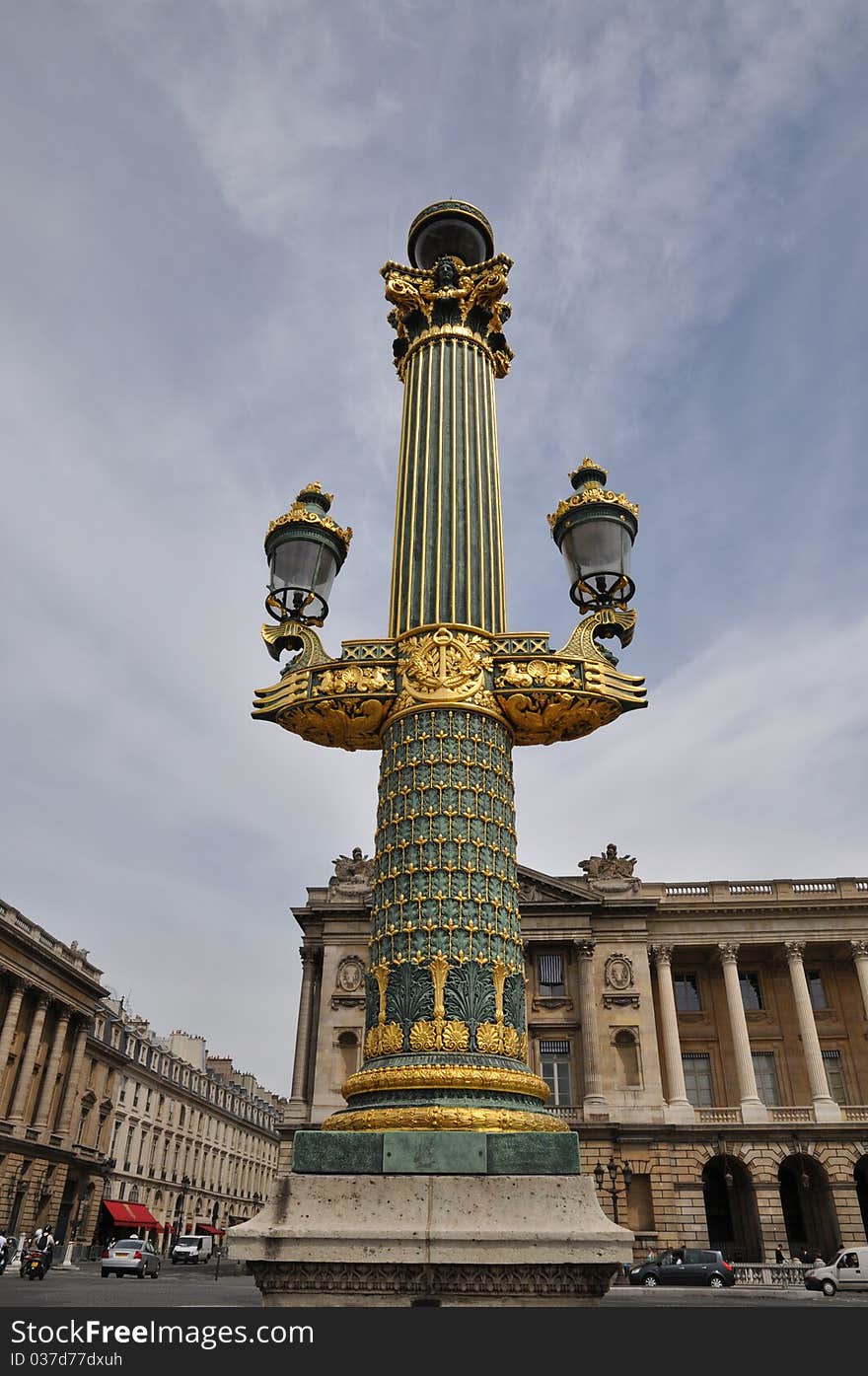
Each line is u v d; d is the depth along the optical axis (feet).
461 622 24.49
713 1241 164.86
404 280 30.14
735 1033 167.53
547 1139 18.01
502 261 29.81
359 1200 17.28
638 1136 155.53
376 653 24.02
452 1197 17.17
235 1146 326.24
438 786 21.70
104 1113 220.02
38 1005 183.62
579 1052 164.25
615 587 26.23
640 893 179.11
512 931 21.04
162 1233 251.19
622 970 170.09
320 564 26.61
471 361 28.99
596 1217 17.10
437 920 20.36
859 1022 175.73
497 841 21.61
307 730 24.23
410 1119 18.22
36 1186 180.14
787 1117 157.69
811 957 182.19
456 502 26.27
